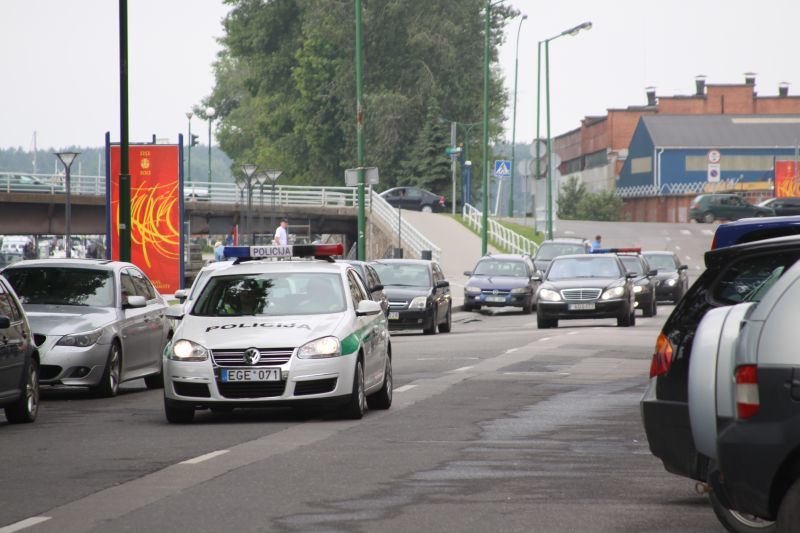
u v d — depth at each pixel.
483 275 137.25
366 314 46.47
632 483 30.16
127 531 24.73
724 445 20.34
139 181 105.75
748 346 20.39
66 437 40.75
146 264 106.00
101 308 57.25
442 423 43.19
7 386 43.91
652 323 110.56
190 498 28.44
